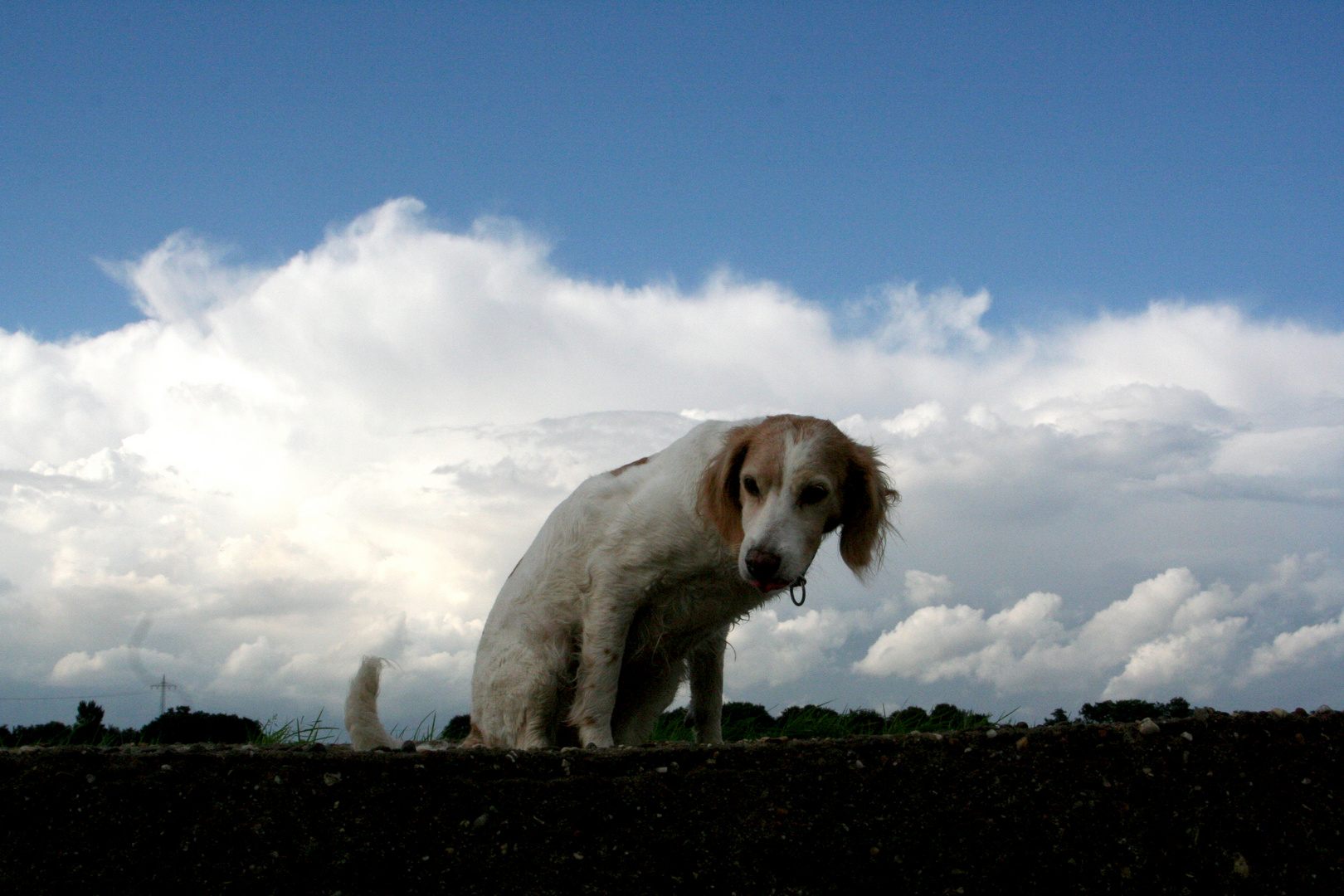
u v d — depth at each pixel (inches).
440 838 43.7
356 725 59.0
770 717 77.6
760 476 57.1
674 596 61.7
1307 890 42.5
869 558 59.7
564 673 62.7
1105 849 43.9
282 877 42.1
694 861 43.3
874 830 44.6
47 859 42.3
